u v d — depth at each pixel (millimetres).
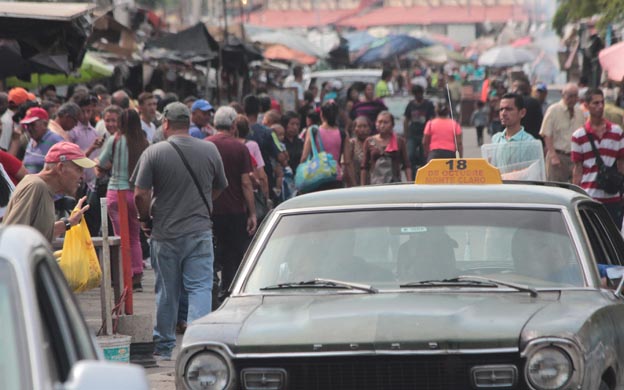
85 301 33812
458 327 14672
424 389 14555
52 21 35250
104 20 66000
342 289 16500
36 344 8742
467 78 167875
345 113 64000
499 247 16922
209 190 25250
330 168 39125
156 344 25547
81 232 21641
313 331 14875
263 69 110812
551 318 14852
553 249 16828
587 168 34844
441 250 16984
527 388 14312
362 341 14586
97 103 47062
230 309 16172
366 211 17672
